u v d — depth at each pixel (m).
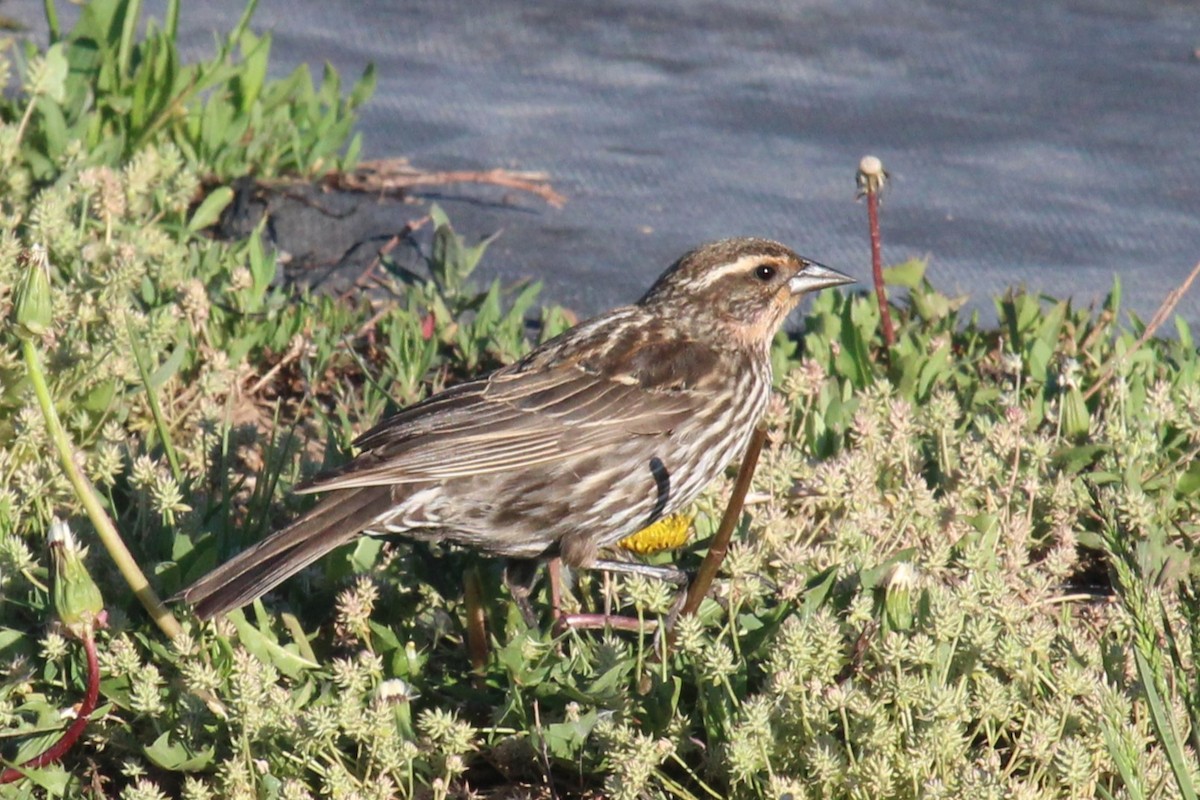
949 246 16.23
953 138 18.89
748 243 10.68
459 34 21.59
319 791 7.98
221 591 8.45
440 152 17.83
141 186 13.41
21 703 8.47
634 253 15.85
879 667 8.36
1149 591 8.02
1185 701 7.64
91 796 8.19
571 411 9.73
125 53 15.28
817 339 12.55
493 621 9.46
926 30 22.41
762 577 9.25
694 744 8.25
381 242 15.47
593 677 8.55
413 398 12.03
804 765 7.86
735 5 23.31
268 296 13.30
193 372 11.91
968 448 10.43
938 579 9.20
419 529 9.43
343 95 19.09
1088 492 9.77
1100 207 17.22
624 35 21.97
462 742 7.91
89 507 8.30
